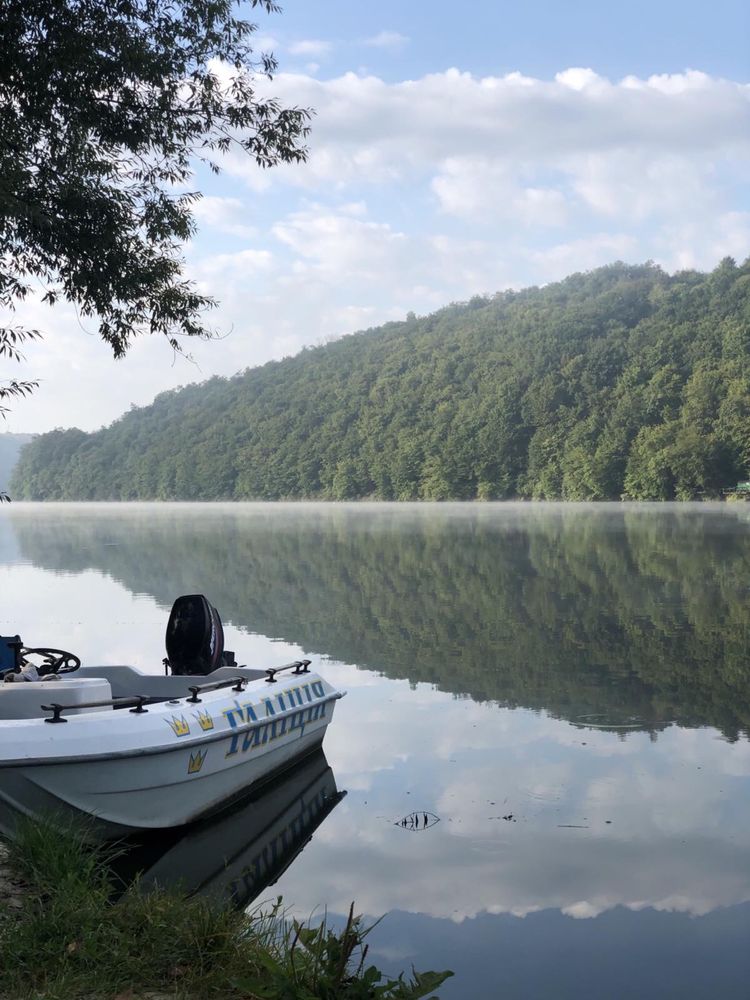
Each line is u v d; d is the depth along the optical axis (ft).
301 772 26.96
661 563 88.69
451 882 19.11
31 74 30.99
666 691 35.99
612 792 24.52
